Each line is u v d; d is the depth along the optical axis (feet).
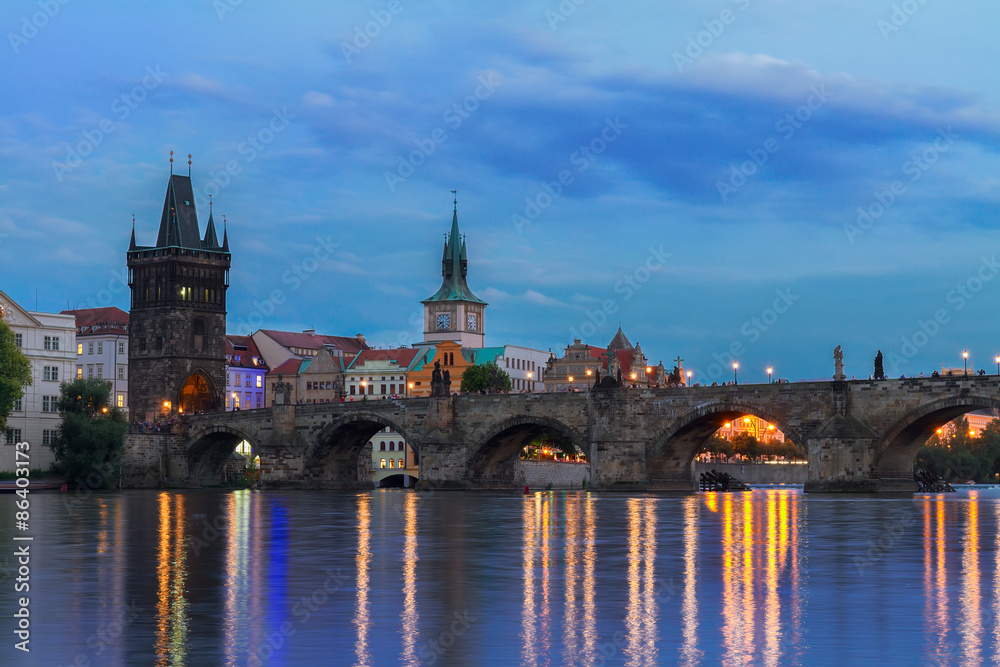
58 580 176.96
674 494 554.46
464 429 632.38
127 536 264.72
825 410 516.32
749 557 211.00
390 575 184.24
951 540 247.70
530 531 279.49
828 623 137.39
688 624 137.08
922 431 506.89
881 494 512.22
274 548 232.12
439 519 334.65
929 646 124.16
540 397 607.37
